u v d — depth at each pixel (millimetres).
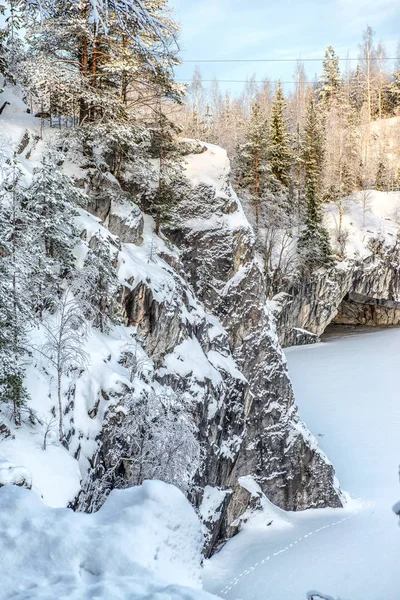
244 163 58469
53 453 16188
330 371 51250
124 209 29453
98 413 19594
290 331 58969
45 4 8438
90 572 6547
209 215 34781
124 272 25094
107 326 22922
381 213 72250
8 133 26281
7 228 17859
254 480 31219
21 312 16828
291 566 24719
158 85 30203
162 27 8141
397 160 86688
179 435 20094
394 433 38125
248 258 35188
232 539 28078
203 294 33469
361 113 99000
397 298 67875
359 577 23391
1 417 16094
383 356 55188
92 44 27797
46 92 27781
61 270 21766
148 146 32625
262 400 33000
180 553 7531
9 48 28359
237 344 33781
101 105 27438
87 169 28656
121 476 19656
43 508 7582
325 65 109188
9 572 6352
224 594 22844
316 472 32188
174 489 8453
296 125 78562
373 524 28438
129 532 7109
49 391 18062
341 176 74000
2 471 12328
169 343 26984
